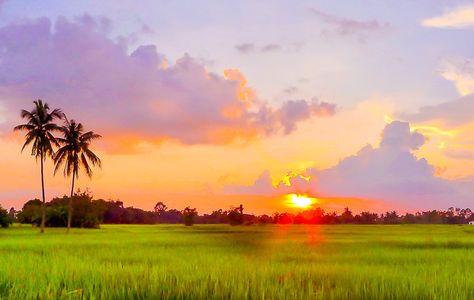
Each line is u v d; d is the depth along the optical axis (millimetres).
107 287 14047
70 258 22188
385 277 15633
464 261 21797
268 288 13445
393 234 62906
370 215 185625
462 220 193375
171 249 29547
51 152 68250
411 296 12859
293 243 37281
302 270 17422
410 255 24938
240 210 132125
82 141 71500
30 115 67938
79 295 13070
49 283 14203
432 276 15883
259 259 22219
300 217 177250
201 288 13523
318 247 31844
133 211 164875
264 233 66125
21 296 12852
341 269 17828
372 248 31297
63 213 95312
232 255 24422
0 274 15977
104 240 42000
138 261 21281
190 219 126438
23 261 20312
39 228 85312
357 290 13211
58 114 69312
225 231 76250
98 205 97750
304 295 12852
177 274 16203
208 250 28578
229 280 14711
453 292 13070
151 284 13984
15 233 64188
